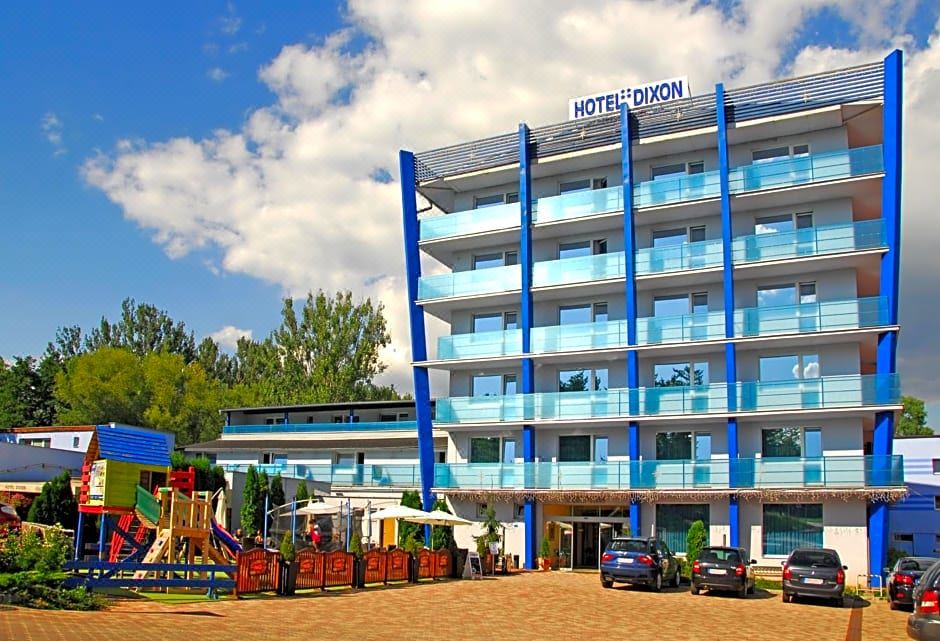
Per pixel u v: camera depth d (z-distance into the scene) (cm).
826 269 4250
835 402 3988
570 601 2688
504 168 4878
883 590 3500
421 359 4978
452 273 4975
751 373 4297
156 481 2792
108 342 10800
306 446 6112
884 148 4038
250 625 1747
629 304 4434
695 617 2391
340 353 8925
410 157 5106
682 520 4250
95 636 1407
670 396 4312
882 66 4078
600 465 4378
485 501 4675
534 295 4769
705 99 4394
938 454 5297
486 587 3058
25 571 1898
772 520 4062
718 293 4462
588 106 4838
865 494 3809
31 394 9600
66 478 3816
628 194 4500
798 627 2247
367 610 2175
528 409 4619
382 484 5616
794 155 4381
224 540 2888
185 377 9069
